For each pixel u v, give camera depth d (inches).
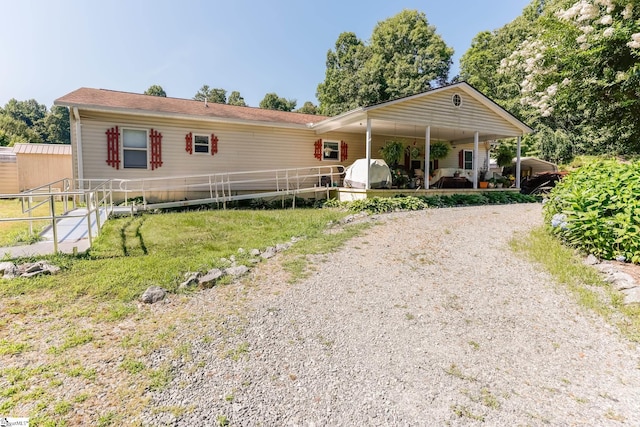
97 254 193.6
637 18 300.7
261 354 110.4
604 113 390.9
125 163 398.0
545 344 127.4
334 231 268.2
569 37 344.2
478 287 173.2
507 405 94.7
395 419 86.7
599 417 92.0
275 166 488.7
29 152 598.9
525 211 372.8
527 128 548.4
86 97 391.9
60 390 88.4
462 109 492.4
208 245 219.6
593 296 161.0
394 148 488.7
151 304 138.5
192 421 81.4
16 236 232.7
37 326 118.4
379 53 1362.0
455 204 438.9
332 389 96.7
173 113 392.2
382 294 161.0
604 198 201.0
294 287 162.9
